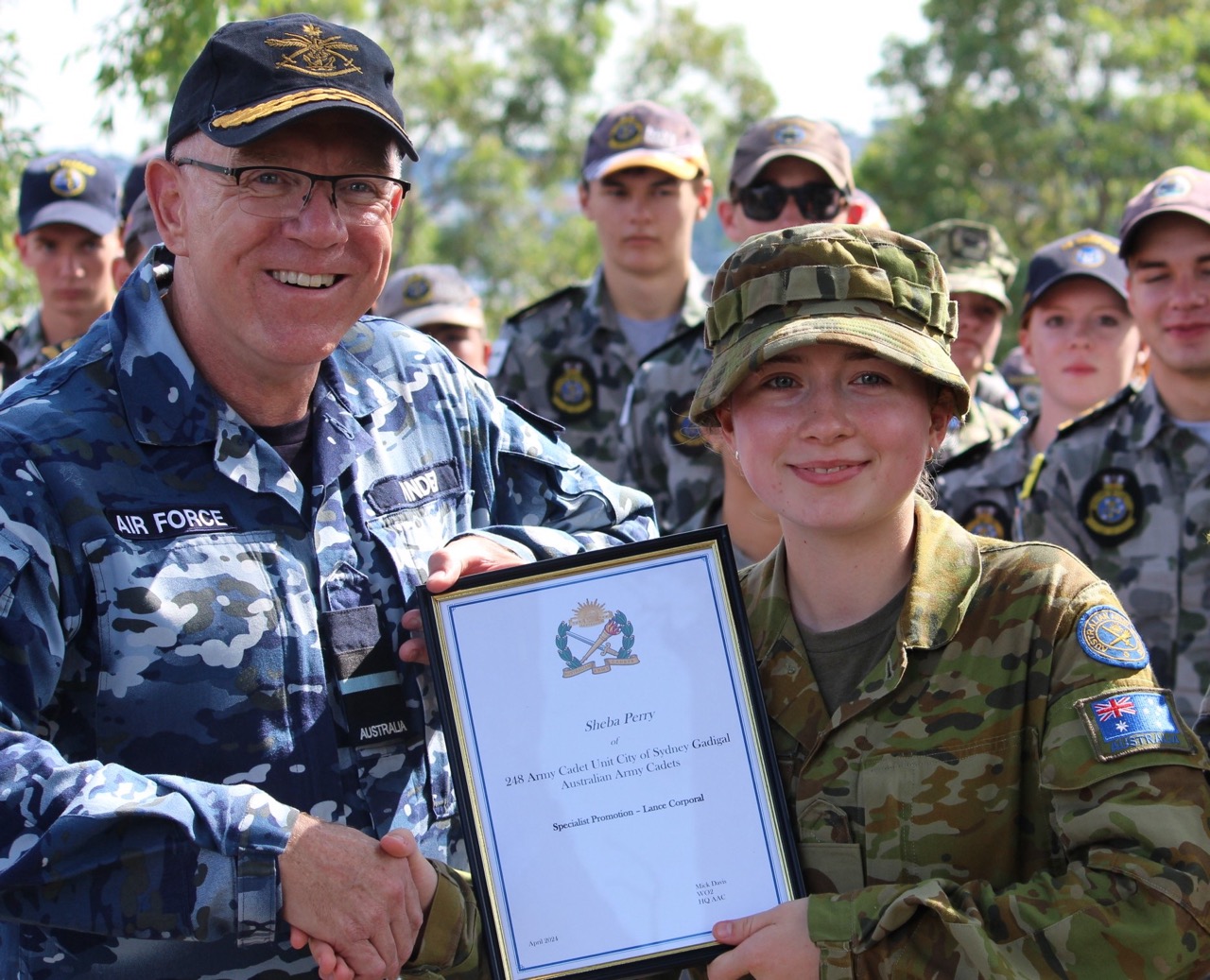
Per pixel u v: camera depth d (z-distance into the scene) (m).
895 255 2.29
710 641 2.41
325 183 2.54
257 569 2.58
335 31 2.60
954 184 24.61
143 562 2.49
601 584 2.45
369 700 2.65
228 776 2.51
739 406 2.36
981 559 2.36
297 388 2.71
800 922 2.19
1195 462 4.91
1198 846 2.07
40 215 6.36
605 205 6.38
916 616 2.30
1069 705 2.18
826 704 2.36
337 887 2.33
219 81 2.52
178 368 2.61
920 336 2.27
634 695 2.41
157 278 2.71
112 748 2.46
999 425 6.68
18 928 2.55
